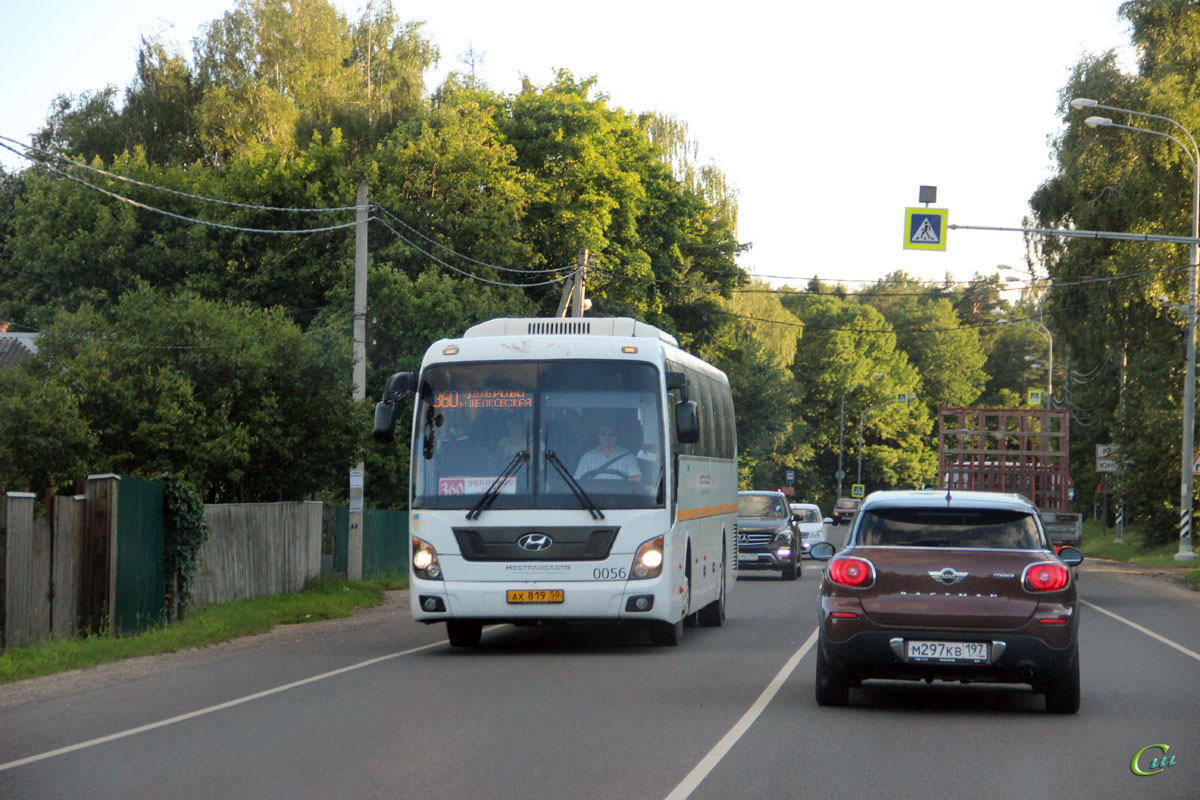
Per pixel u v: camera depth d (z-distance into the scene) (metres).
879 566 19.86
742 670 25.39
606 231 95.94
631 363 28.42
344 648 31.20
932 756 16.42
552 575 27.41
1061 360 130.38
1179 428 83.06
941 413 61.81
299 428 49.50
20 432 44.66
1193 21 82.38
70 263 85.50
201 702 21.67
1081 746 17.27
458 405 28.27
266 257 80.06
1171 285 80.75
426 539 27.73
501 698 21.44
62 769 15.77
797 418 187.50
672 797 13.87
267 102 97.38
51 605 30.80
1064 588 19.56
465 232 80.94
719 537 36.06
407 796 13.95
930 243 52.91
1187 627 37.34
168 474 37.31
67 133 105.44
